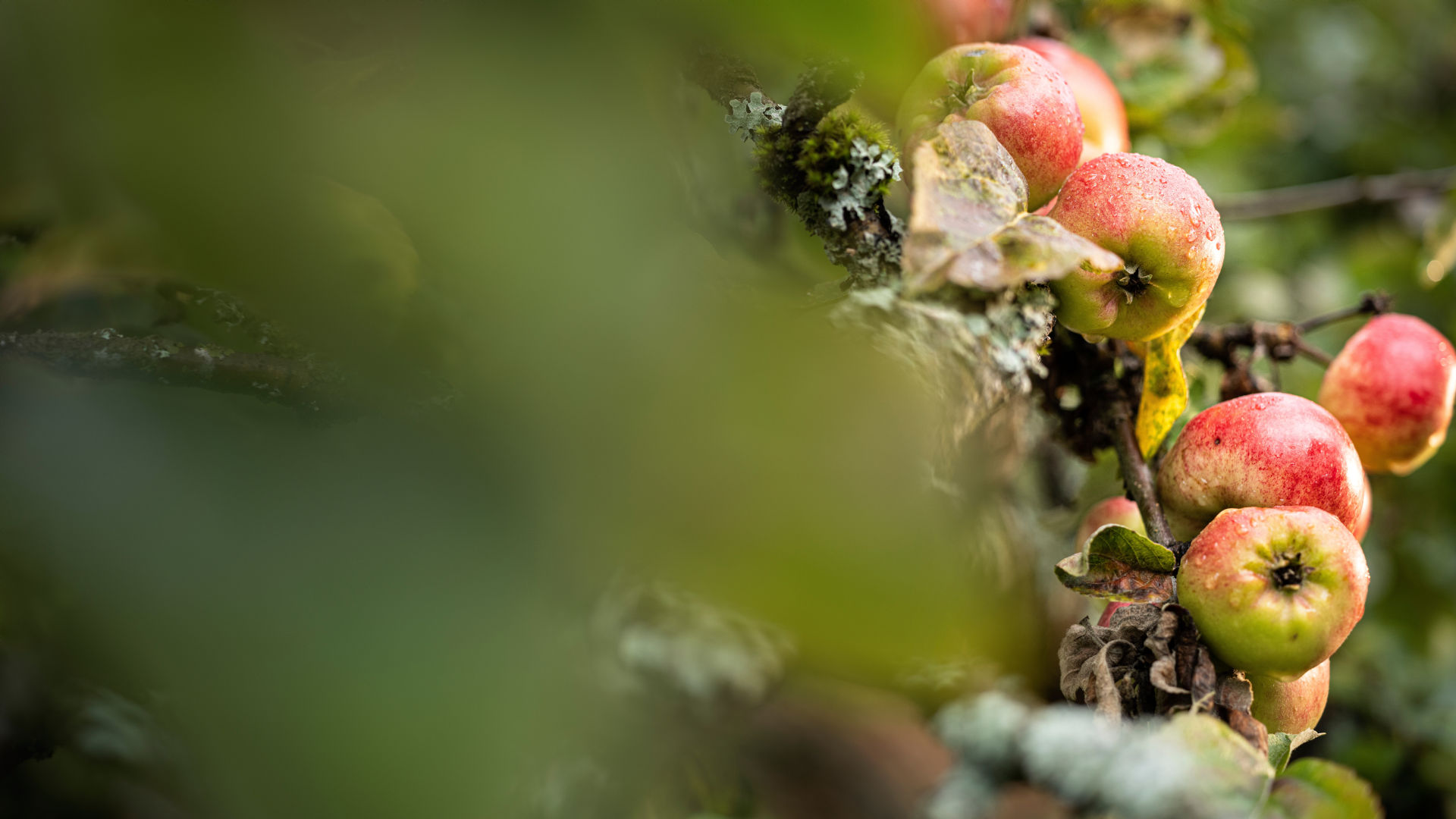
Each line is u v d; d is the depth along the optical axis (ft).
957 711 2.51
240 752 1.73
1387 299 3.12
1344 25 6.53
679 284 1.99
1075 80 2.98
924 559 1.79
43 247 2.45
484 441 1.97
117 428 2.10
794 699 2.91
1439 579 4.36
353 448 2.07
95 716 2.44
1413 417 2.99
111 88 2.16
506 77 2.10
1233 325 3.12
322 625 1.85
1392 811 3.90
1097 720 2.48
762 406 1.86
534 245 2.01
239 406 2.18
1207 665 2.59
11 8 2.15
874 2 1.53
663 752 2.62
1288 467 2.69
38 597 1.95
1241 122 4.88
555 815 2.26
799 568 1.78
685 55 2.30
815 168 2.63
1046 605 3.06
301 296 2.20
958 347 2.51
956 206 2.54
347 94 2.16
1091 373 2.92
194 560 1.92
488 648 1.86
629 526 1.85
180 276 2.20
